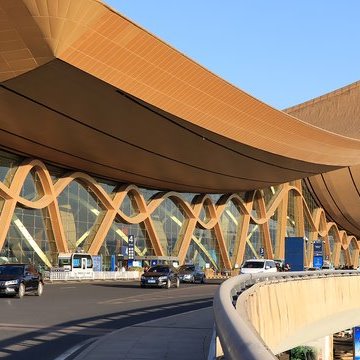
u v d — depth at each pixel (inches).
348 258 3919.8
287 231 3097.9
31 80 1014.4
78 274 1764.3
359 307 971.3
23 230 1723.7
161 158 1774.1
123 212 2199.8
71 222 1930.4
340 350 1534.2
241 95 1288.1
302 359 1084.5
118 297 973.8
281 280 650.8
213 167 1957.4
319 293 806.5
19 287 938.1
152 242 2298.2
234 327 140.7
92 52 914.7
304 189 3321.9
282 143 1695.4
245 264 1414.9
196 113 1259.2
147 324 565.6
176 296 1018.1
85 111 1237.7
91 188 2021.4
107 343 435.5
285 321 650.2
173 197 2449.6
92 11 830.5
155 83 1071.0
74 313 682.2
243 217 2787.9
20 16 810.8
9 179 1658.5
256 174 2154.3
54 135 1454.2
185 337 469.7
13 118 1296.8
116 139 1515.7
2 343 440.1
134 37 922.7
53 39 853.8
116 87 1026.1
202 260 2568.9
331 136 1872.5
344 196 3270.2
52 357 376.5
